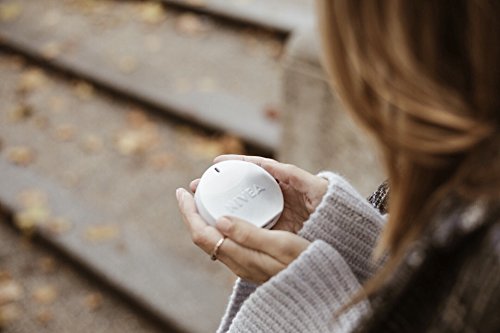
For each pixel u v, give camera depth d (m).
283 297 0.81
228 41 3.32
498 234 0.51
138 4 3.71
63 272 2.49
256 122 2.74
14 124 3.14
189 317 2.17
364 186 2.05
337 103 1.98
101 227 2.53
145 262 2.38
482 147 0.52
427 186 0.57
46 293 2.42
